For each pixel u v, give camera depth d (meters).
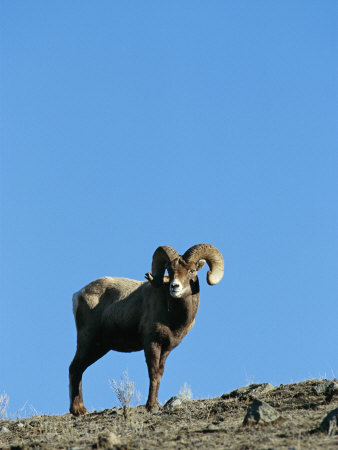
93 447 31.41
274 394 41.44
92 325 54.06
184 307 47.50
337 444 27.36
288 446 27.58
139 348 52.97
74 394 53.59
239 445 29.05
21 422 45.53
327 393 39.28
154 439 32.53
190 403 43.47
